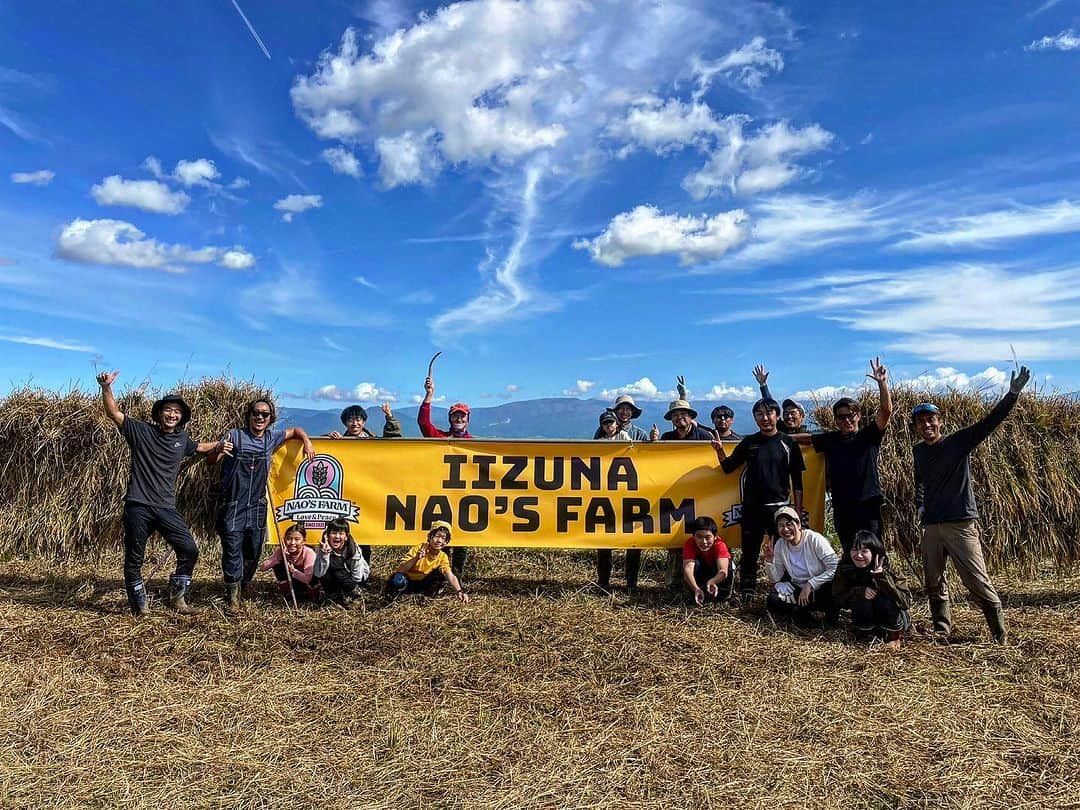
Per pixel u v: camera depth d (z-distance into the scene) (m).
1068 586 7.55
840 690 4.86
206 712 4.53
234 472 6.67
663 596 7.28
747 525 6.91
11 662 5.30
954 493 5.98
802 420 7.14
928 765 3.89
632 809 3.50
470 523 7.62
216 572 7.93
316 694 4.81
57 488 7.61
